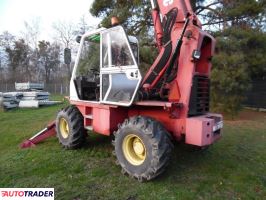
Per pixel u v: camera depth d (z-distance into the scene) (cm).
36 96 1325
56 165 446
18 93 1295
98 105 471
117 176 401
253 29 967
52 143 576
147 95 421
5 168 438
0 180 392
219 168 438
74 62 546
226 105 889
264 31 1005
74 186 370
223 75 833
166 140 371
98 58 540
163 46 445
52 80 4059
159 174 373
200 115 420
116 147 412
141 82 402
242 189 369
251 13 968
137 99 405
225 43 876
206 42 425
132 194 347
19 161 470
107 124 453
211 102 889
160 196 343
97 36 505
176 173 414
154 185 372
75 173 414
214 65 852
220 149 545
